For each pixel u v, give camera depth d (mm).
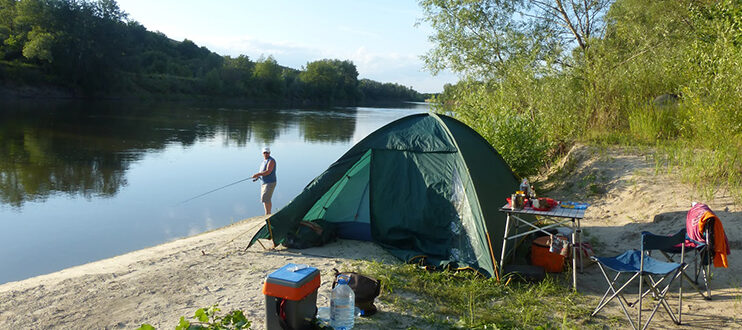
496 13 16859
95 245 9781
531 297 5438
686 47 12453
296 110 70625
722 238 4867
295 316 4199
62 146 23031
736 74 9766
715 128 9742
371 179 7723
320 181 7711
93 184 15492
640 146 11047
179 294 5762
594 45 14516
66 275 6949
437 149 7285
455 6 16766
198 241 9008
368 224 7984
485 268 6250
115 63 69000
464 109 13891
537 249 6457
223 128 35844
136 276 6492
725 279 5645
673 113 12055
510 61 15953
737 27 11156
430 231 7199
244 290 5828
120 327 4902
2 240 9914
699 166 8773
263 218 11477
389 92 155000
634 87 13469
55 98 59781
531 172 11758
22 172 16703
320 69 118938
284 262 6922
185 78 86625
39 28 61125
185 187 15547
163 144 25500
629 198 8961
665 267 4699
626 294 5613
